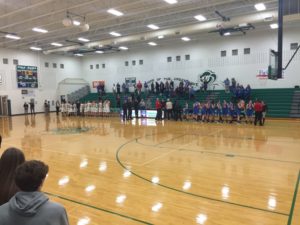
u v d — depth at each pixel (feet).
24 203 4.15
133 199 13.28
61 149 25.45
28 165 4.42
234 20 42.47
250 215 11.37
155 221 10.96
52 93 75.87
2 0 33.40
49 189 14.83
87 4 36.22
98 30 52.80
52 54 75.72
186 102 54.24
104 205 12.61
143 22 47.70
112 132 35.83
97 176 17.03
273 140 28.40
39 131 37.83
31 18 39.99
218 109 45.73
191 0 35.45
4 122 50.31
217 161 20.29
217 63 59.93
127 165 19.51
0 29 47.44
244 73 56.85
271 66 31.07
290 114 46.62
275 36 52.85
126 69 74.13
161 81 68.08
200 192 14.07
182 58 64.54
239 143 27.07
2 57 64.34
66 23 34.96
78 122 48.65
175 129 37.65
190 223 10.75
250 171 17.66
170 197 13.44
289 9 21.36
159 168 18.63
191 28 47.11
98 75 80.07
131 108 53.42
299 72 51.08
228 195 13.62
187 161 20.43
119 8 38.22
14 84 66.74
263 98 51.49
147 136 32.09
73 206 12.56
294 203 12.57
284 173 17.16
